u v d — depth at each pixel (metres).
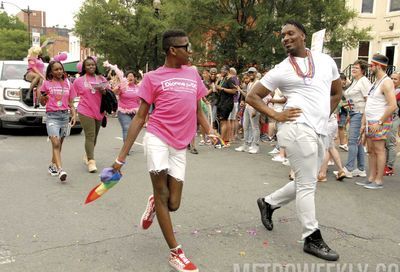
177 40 3.36
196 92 3.53
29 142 9.80
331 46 16.20
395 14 18.48
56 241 3.92
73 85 6.73
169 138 3.42
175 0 16.91
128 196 5.49
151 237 4.07
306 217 3.70
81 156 8.24
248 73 10.50
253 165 7.82
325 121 3.66
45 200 5.25
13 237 4.00
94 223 4.44
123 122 8.45
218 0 15.88
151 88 3.41
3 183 6.04
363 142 6.70
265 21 15.41
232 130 10.88
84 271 3.34
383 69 5.98
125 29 24.48
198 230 4.30
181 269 3.35
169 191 3.51
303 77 3.57
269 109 3.68
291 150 3.64
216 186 6.14
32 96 10.41
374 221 4.71
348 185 6.39
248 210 5.00
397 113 7.07
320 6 15.81
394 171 7.58
